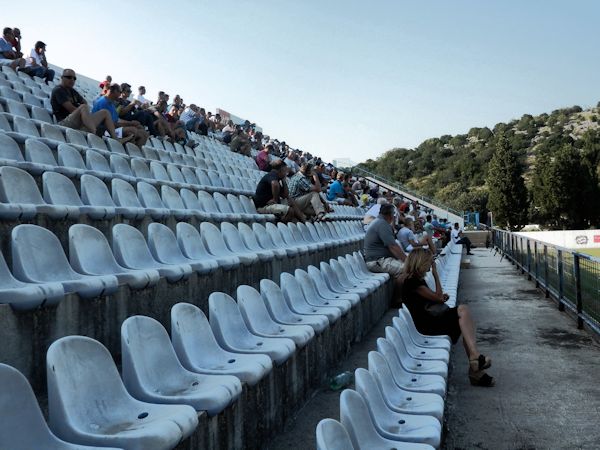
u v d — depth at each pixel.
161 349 2.46
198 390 2.35
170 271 3.65
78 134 7.48
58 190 4.58
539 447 3.33
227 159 15.55
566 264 7.99
